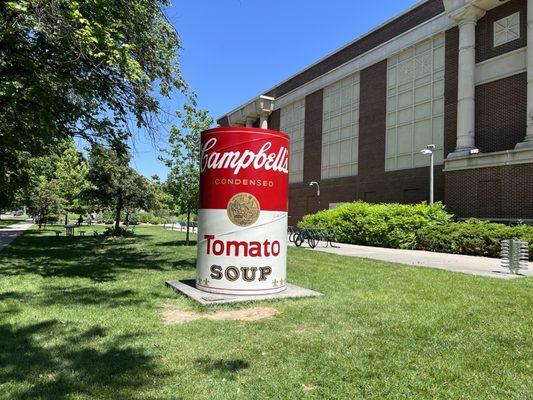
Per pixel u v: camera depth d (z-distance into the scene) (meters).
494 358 4.59
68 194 42.34
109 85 11.22
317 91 34.44
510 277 10.44
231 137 7.66
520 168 18.05
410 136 25.36
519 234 15.23
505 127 19.84
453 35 22.86
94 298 7.36
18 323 5.70
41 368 4.16
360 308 6.79
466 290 8.45
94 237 23.78
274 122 40.50
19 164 17.86
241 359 4.50
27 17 8.77
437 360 4.51
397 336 5.33
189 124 19.98
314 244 19.89
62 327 5.55
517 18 19.70
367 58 28.91
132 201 25.14
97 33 8.58
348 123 30.77
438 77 23.73
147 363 4.35
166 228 41.66
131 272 10.48
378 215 21.27
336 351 4.76
